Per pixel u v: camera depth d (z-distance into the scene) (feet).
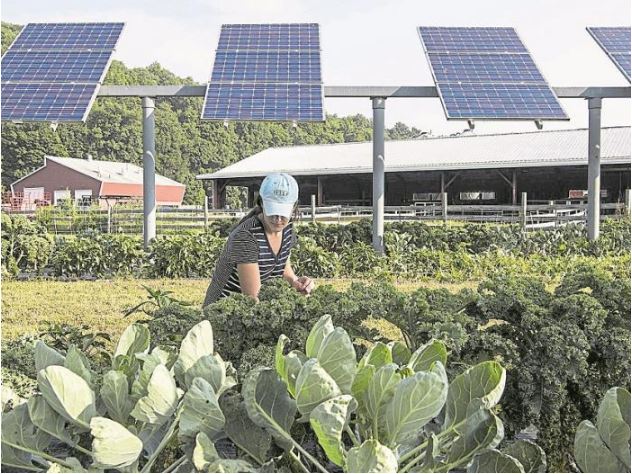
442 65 44.62
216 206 116.78
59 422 5.03
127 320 30.01
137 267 44.04
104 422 4.48
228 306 11.07
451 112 39.29
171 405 4.88
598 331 11.19
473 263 42.60
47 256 44.47
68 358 5.41
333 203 119.24
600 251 47.29
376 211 45.37
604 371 11.25
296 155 119.14
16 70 43.09
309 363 4.71
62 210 76.13
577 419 11.15
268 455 5.74
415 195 117.39
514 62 45.57
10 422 5.08
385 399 4.84
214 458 4.60
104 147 216.33
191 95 43.01
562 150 99.76
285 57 45.65
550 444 10.92
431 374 4.58
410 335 11.25
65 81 42.06
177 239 43.47
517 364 10.89
